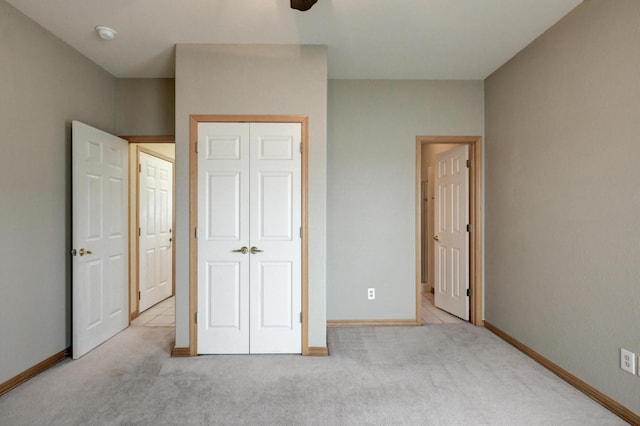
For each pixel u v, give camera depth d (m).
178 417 1.92
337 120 3.51
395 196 3.53
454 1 2.22
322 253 2.80
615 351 1.97
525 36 2.66
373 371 2.48
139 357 2.73
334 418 1.91
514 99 2.99
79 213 2.71
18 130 2.31
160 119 3.42
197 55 2.77
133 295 3.80
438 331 3.34
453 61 3.11
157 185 4.44
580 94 2.24
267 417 1.92
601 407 2.02
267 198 2.80
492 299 3.35
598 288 2.09
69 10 2.30
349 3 2.25
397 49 2.88
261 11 2.34
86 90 2.99
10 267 2.24
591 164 2.15
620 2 1.94
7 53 2.22
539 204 2.65
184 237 2.78
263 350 2.80
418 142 3.53
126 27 2.53
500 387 2.25
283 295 2.81
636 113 1.85
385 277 3.53
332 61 3.12
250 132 2.79
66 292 2.77
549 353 2.52
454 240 3.86
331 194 3.50
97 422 1.87
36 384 2.29
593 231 2.13
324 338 2.80
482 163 3.52
